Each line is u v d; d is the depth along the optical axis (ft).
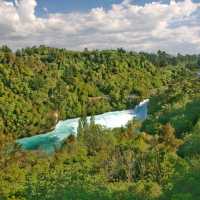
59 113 596.29
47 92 630.74
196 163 129.80
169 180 126.72
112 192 120.06
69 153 337.52
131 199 120.06
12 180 258.37
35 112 552.41
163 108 444.96
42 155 371.15
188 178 109.29
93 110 631.56
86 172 211.82
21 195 182.19
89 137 380.17
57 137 503.20
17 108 542.16
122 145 309.83
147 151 263.49
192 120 350.84
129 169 227.61
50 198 114.73
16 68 636.48
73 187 116.88
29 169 295.48
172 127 343.46
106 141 367.66
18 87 593.83
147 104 633.20
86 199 112.88
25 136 518.37
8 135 494.18
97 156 310.86
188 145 250.57
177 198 102.22
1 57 645.51
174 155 234.38
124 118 585.22
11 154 370.53
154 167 216.54
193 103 394.11
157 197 119.03
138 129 411.54
